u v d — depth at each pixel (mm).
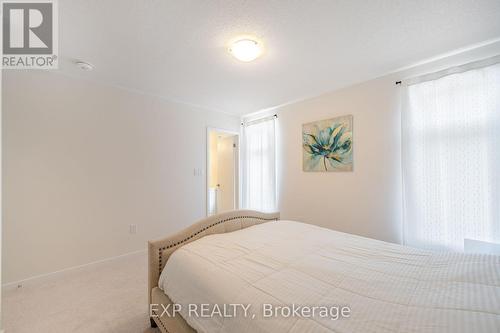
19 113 2186
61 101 2439
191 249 1521
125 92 2938
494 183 1889
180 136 3523
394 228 2469
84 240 2574
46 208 2328
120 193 2877
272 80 2691
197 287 1196
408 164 2328
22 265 2184
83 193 2578
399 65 2328
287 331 818
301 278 1154
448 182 2104
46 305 1888
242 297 1011
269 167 3848
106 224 2748
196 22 1637
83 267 2547
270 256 1414
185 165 3578
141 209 3072
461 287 1050
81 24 1645
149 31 1739
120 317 1746
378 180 2594
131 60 2195
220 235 1834
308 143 3285
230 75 2549
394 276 1184
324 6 1480
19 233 2172
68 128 2480
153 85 2844
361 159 2732
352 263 1334
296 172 3459
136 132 3035
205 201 3840
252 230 1991
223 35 1798
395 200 2469
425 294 1007
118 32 1748
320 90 3014
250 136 4258
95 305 1895
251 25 1673
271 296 998
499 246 1820
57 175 2400
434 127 2188
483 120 1944
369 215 2660
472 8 1511
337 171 2951
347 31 1756
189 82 2748
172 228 3396
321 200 3127
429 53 2098
